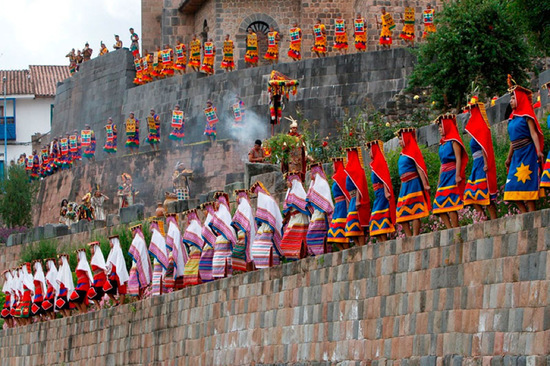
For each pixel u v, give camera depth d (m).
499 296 29.64
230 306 42.03
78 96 81.12
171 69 74.00
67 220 72.69
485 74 55.72
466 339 30.55
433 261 32.09
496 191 32.19
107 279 50.91
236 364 41.31
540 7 49.91
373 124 57.44
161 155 71.88
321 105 65.62
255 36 70.12
